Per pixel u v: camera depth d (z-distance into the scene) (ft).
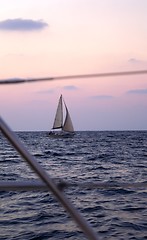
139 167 112.06
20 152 8.32
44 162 130.93
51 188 8.45
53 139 328.08
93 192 62.44
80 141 331.98
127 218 46.09
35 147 237.66
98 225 42.86
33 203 54.44
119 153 178.40
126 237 38.11
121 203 54.70
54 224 42.98
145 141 336.29
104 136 492.95
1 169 101.65
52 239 37.76
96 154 171.32
